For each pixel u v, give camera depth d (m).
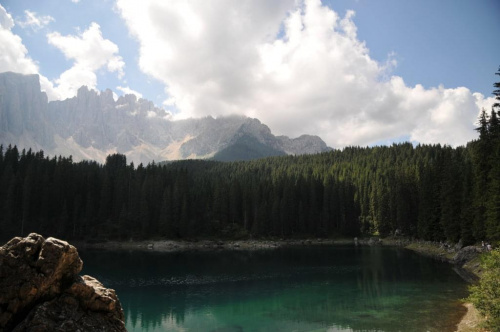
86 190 149.62
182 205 151.75
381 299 44.78
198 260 93.94
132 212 146.12
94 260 91.56
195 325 36.31
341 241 156.75
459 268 66.75
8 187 128.75
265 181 188.12
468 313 35.38
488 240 66.94
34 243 16.02
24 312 15.06
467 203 78.06
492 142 68.12
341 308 41.31
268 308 42.47
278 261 90.06
